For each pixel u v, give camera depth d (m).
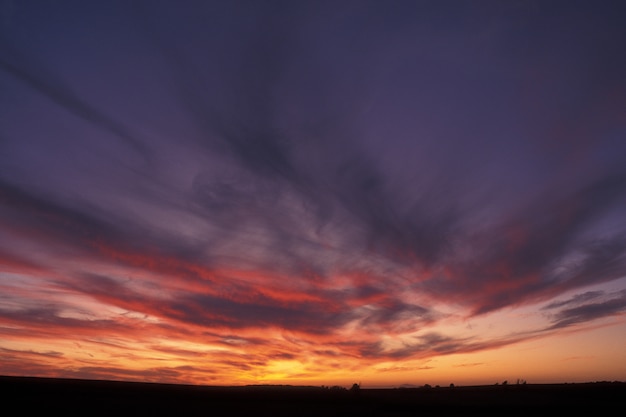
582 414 45.00
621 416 43.66
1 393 49.88
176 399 58.84
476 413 46.34
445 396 74.75
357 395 78.50
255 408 48.69
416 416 43.44
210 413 41.25
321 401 64.50
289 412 44.56
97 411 38.84
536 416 43.69
